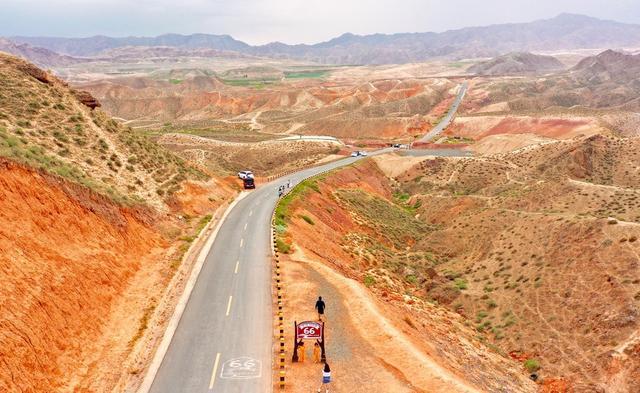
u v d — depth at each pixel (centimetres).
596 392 2633
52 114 4134
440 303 3984
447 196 7275
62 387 1719
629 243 3603
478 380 2386
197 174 5134
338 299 2706
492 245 4766
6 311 1712
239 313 2491
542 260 4047
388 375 2006
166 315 2445
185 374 1948
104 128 4469
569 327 3203
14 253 1972
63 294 2062
